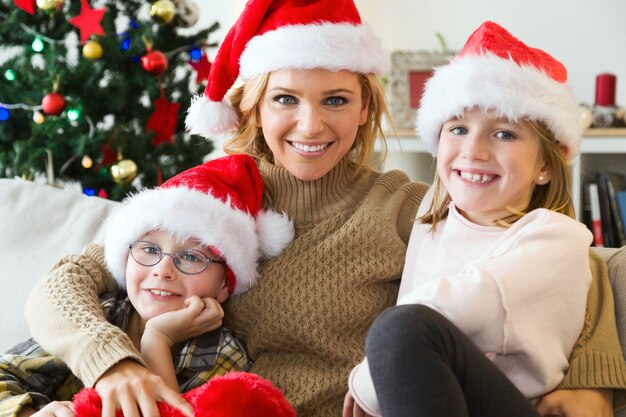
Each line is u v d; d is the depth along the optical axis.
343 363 1.33
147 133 2.44
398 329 0.91
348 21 1.38
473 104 1.17
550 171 1.23
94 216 1.62
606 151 3.05
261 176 1.46
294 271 1.36
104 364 1.15
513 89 1.15
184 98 2.57
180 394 1.15
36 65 2.42
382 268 1.37
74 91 2.36
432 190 1.42
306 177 1.40
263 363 1.35
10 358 1.26
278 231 1.38
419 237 1.36
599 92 3.17
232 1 4.00
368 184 1.50
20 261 1.58
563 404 1.07
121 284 1.39
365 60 1.37
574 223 1.16
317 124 1.34
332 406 1.33
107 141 2.40
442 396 0.88
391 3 3.81
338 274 1.35
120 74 2.42
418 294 1.09
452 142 1.21
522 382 1.10
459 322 1.05
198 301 1.28
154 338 1.26
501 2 3.65
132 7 2.53
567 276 1.11
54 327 1.25
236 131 1.55
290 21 1.35
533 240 1.13
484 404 0.93
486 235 1.22
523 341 1.06
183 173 1.41
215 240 1.30
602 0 3.51
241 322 1.38
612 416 1.12
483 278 1.07
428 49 3.77
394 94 3.46
